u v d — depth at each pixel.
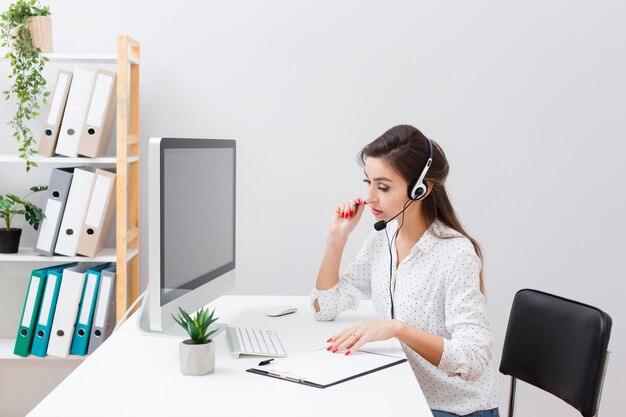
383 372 1.55
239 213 2.99
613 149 2.98
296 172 2.98
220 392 1.40
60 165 2.92
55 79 2.89
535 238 3.00
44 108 2.89
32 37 2.60
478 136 2.97
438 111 2.96
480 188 2.98
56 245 2.64
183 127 2.95
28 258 2.65
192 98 2.94
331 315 2.02
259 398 1.37
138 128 2.84
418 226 1.91
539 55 2.94
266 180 2.98
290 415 1.29
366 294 2.14
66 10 2.88
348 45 2.94
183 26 2.91
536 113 2.96
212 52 2.93
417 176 1.81
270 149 2.97
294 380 1.48
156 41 2.91
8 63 2.86
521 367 1.77
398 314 1.90
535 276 3.01
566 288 3.01
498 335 3.02
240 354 1.66
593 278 3.01
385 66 2.95
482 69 2.95
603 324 1.53
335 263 2.04
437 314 1.85
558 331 1.67
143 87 2.93
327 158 2.98
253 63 2.93
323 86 2.95
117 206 2.60
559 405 3.00
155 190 1.63
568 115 2.96
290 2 2.92
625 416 3.04
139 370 1.54
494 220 2.99
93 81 2.62
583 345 1.56
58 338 2.66
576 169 2.98
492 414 1.81
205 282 1.96
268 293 3.02
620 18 2.94
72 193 2.63
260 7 2.92
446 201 1.92
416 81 2.95
